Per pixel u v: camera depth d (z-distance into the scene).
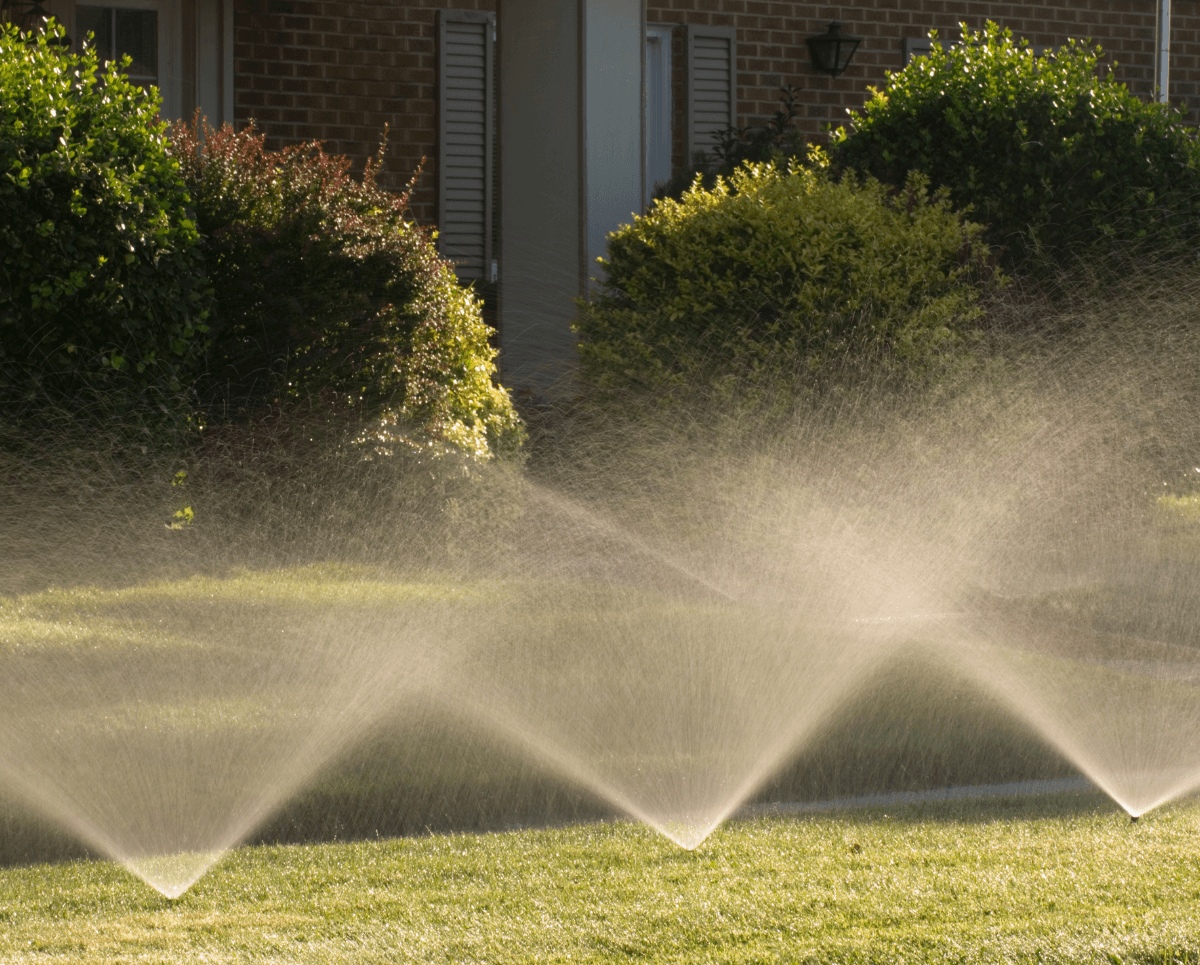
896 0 23.08
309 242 13.34
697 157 20.89
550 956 4.86
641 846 6.29
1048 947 4.88
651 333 14.77
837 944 4.93
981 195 15.53
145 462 12.38
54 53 12.98
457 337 14.11
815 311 13.96
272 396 13.36
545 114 18.50
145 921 5.29
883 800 7.34
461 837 6.51
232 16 20.02
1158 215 15.48
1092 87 15.87
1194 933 5.01
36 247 11.80
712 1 22.25
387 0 20.67
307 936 5.10
